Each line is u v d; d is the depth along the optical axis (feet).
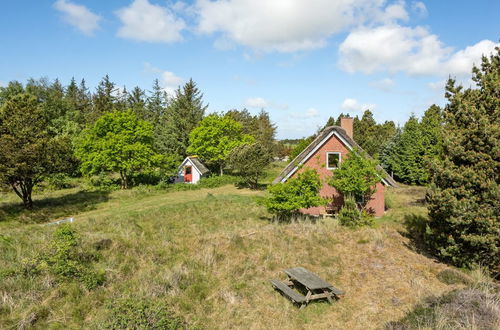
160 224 49.65
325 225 47.01
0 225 57.16
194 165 130.41
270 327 21.95
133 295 23.95
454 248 32.09
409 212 59.21
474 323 19.03
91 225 45.39
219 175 144.05
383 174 54.80
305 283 25.75
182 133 168.35
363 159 49.98
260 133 225.15
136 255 32.32
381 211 60.18
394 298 26.23
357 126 171.32
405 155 106.63
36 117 72.33
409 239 41.96
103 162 102.47
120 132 105.40
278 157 244.63
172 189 107.96
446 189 31.81
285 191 48.55
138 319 18.38
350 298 26.63
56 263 26.21
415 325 20.80
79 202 81.66
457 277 29.60
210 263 31.76
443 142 34.09
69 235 32.12
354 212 47.67
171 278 27.17
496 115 31.07
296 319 23.21
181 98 189.78
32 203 74.84
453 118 33.88
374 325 22.26
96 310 21.68
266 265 32.27
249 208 65.98
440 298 24.88
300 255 35.27
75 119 164.55
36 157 66.18
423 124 106.01
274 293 26.89
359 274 31.32
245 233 42.86
